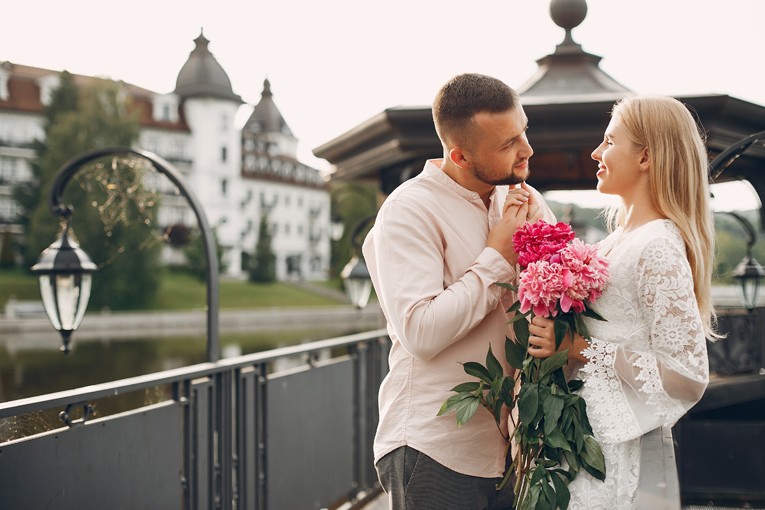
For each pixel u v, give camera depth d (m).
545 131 3.21
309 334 41.69
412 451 1.94
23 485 2.15
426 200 1.96
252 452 3.21
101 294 47.50
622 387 1.75
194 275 61.47
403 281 1.88
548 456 1.81
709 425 4.34
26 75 68.62
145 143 73.12
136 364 25.83
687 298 1.69
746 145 2.65
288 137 97.19
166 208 57.12
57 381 20.95
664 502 1.71
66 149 51.28
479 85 1.89
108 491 2.45
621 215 2.03
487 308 1.86
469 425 1.94
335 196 10.27
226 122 77.81
